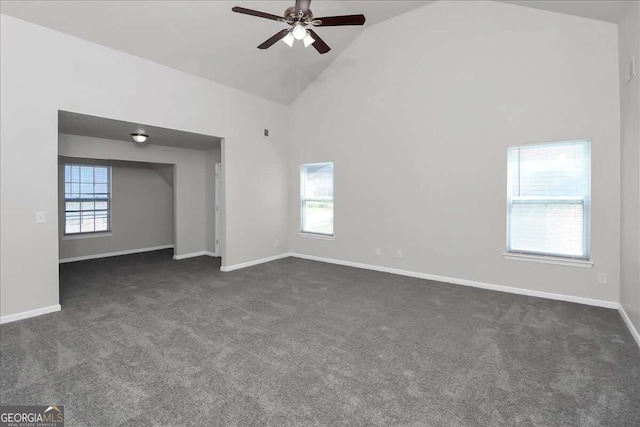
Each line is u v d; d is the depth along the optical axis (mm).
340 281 4613
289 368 2279
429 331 2910
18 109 3141
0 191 3066
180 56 4230
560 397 1940
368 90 5250
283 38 3207
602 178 3461
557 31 3664
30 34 3186
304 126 6133
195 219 6570
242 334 2840
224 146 5137
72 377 2145
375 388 2043
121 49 3828
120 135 4875
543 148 3852
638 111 2652
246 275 4953
